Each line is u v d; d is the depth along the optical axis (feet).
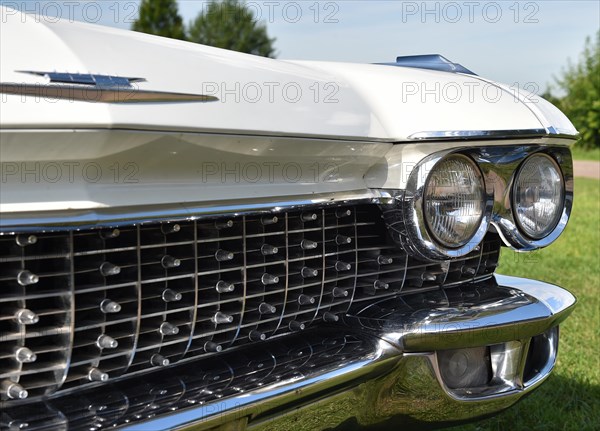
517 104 6.11
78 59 4.02
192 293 4.49
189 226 4.45
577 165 53.67
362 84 5.74
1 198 3.68
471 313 5.70
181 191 4.35
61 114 3.67
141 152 4.04
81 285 4.01
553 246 19.79
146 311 4.30
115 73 4.06
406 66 6.86
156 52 4.54
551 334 6.54
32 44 4.01
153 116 3.96
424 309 5.69
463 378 5.86
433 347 5.49
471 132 5.50
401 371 5.44
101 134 3.77
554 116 6.20
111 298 4.16
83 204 3.89
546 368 6.44
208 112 4.24
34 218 3.72
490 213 5.78
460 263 6.20
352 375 4.97
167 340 4.41
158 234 4.33
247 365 4.81
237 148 4.42
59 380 3.98
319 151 4.90
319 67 6.01
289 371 4.76
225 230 4.64
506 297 6.07
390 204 5.51
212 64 4.70
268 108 4.59
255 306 4.88
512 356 6.02
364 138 5.13
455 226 5.58
